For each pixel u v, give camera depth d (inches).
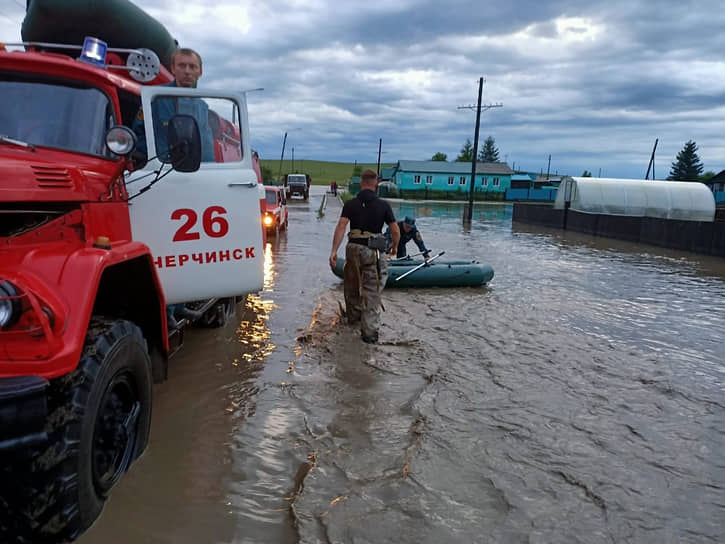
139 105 163.9
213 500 113.8
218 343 224.7
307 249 557.3
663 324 282.0
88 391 92.4
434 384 181.3
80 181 115.5
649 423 156.3
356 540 99.9
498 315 288.2
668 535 104.4
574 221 941.8
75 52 185.8
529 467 128.6
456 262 380.8
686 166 4146.2
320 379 186.1
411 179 2518.5
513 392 176.9
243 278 171.9
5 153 114.0
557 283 402.0
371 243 229.8
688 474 128.1
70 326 88.5
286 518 108.7
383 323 264.7
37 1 170.4
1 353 82.5
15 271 90.8
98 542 98.9
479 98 1304.1
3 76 129.5
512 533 103.3
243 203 169.3
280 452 135.0
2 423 79.7
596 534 104.0
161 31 205.6
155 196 153.3
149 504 111.1
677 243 682.2
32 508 85.7
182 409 159.3
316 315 276.2
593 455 135.8
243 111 166.7
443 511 109.7
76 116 131.9
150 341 138.3
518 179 2672.2
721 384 191.5
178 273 159.8
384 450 135.9
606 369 203.5
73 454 88.5
